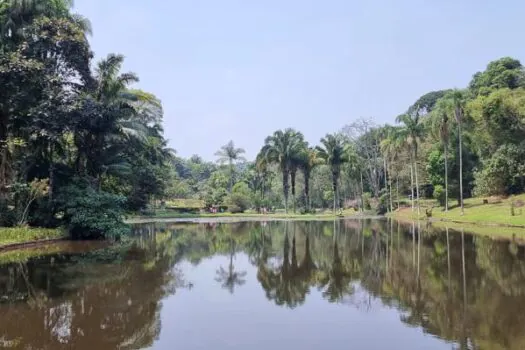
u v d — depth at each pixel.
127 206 43.31
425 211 53.09
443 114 48.25
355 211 75.25
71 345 8.38
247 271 16.73
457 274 15.51
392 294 12.58
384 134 71.75
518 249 21.73
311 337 8.77
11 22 27.56
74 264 18.19
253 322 9.83
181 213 72.00
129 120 33.75
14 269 16.84
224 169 104.56
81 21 30.38
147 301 11.81
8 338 8.79
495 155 49.97
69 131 28.05
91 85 29.58
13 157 27.86
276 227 41.31
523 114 49.69
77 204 28.16
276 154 66.19
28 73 25.05
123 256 20.83
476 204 50.53
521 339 8.49
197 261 19.31
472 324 9.55
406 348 8.10
